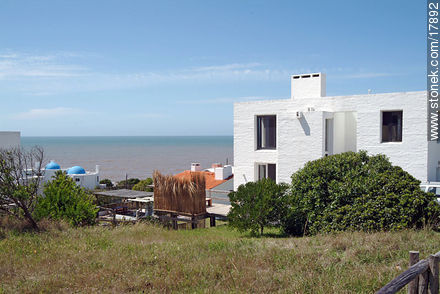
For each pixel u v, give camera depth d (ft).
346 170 43.14
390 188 38.73
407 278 14.61
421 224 36.99
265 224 46.91
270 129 69.62
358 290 20.45
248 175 71.20
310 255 27.66
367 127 59.26
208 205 79.15
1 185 44.75
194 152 564.30
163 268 26.55
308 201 43.52
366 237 32.09
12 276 26.23
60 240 38.93
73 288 23.34
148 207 76.74
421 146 54.75
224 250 31.37
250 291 21.74
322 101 63.72
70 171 130.52
